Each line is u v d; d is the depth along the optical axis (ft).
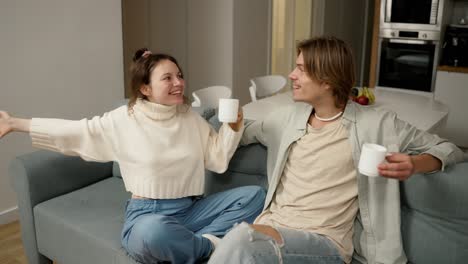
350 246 5.49
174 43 16.19
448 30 16.31
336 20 19.95
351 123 5.41
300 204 5.55
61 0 10.15
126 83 16.62
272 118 6.18
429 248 5.27
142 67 5.91
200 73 15.99
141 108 6.03
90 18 10.84
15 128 6.00
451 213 5.09
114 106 7.82
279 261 4.88
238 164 6.74
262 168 6.60
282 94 11.62
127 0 16.42
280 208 5.80
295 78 5.50
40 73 10.02
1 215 9.78
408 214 5.45
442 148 5.13
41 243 6.98
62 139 5.97
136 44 16.69
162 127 5.99
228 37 14.97
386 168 4.54
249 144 6.66
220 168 6.31
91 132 5.98
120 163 6.10
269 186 5.99
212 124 7.00
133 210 5.95
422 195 5.23
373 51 17.54
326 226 5.40
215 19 15.12
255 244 4.86
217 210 6.25
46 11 9.89
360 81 23.12
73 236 6.39
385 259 5.29
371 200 5.34
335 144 5.46
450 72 15.46
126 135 6.00
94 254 6.15
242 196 6.28
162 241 5.19
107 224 6.41
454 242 5.13
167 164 5.95
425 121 9.45
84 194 7.33
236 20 14.93
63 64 10.45
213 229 6.11
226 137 6.23
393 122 5.38
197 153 6.17
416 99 11.82
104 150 6.09
